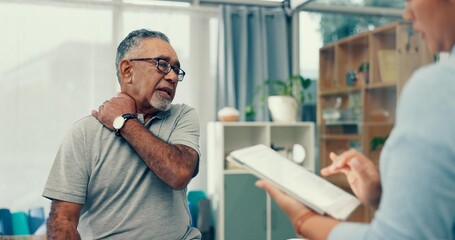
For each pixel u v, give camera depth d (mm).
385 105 2785
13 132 3121
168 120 1457
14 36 3135
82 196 1324
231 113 3211
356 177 779
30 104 3156
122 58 1456
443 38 581
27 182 3137
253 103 3520
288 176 748
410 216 500
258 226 3141
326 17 3295
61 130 3211
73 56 3240
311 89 3535
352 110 3047
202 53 3488
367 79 2887
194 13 3463
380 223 531
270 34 3619
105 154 1338
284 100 3299
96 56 3275
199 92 3479
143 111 1460
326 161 3275
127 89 1446
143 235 1321
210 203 3238
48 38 3195
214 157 3250
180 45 3436
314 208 674
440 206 491
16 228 2910
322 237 634
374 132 2842
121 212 1329
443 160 489
